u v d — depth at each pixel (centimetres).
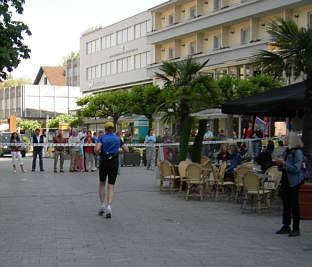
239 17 3584
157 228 877
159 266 619
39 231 838
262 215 1026
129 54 5575
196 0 4159
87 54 6506
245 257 668
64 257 662
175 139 2339
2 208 1100
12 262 634
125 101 4194
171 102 1395
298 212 812
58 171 2223
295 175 806
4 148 3881
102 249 710
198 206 1153
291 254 688
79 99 4512
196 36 4200
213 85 1453
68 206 1137
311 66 982
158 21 4834
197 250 708
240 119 3516
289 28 1035
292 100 1009
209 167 1326
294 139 820
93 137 2278
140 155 2736
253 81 2767
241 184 1196
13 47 1692
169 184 1518
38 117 7650
